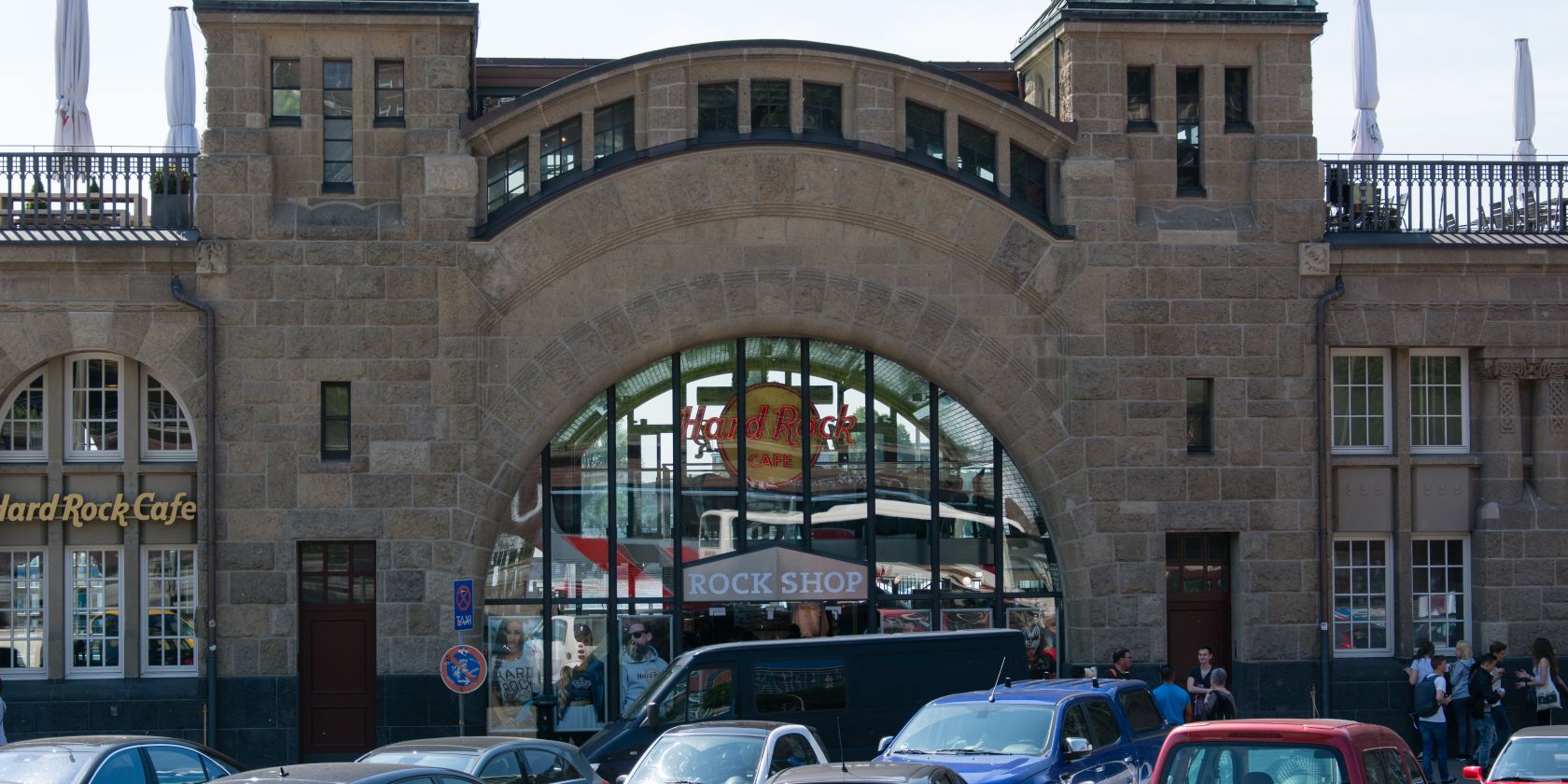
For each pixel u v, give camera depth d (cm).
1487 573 2888
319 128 2748
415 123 2745
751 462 2845
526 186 2788
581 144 2789
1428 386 2941
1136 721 1925
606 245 2772
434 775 1459
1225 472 2845
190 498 2736
